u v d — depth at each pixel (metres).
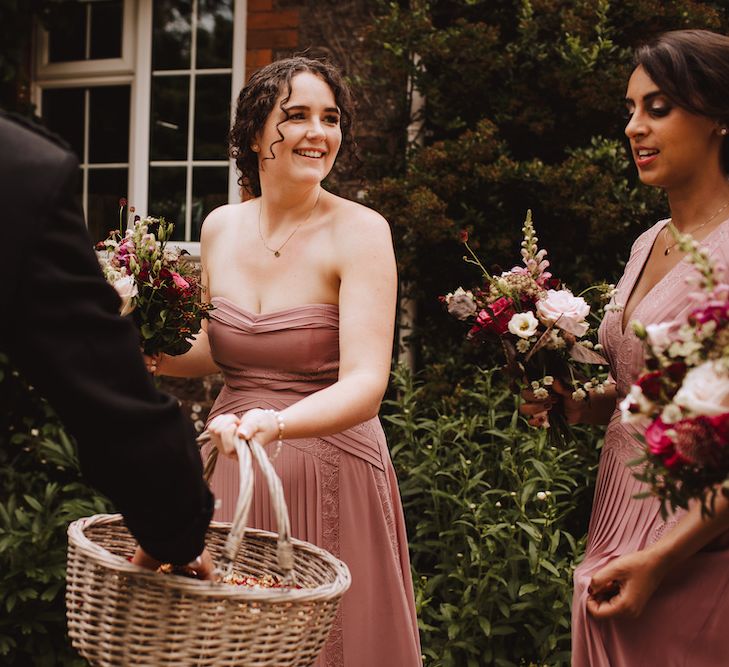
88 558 1.50
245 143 2.38
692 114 1.88
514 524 3.42
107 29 5.43
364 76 4.80
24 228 1.05
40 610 3.56
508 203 4.49
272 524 2.27
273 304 2.33
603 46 4.23
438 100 4.57
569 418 2.16
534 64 4.42
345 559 2.28
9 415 4.85
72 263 1.09
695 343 1.39
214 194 5.26
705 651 1.80
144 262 2.34
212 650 1.44
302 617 1.50
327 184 4.75
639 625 1.86
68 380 1.09
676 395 1.39
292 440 2.28
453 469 3.63
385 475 2.41
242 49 5.12
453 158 4.40
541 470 3.36
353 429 2.33
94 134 5.51
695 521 1.74
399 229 4.57
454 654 3.30
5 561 3.54
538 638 3.18
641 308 1.94
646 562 1.80
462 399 4.20
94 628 1.49
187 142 5.29
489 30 4.38
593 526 2.07
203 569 1.50
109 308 1.14
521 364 2.03
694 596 1.81
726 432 1.35
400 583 2.36
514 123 4.50
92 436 1.13
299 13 4.93
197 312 2.37
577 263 4.39
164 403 1.20
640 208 4.16
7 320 1.06
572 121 4.47
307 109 2.27
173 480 1.19
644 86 1.93
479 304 2.13
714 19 4.26
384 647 2.31
